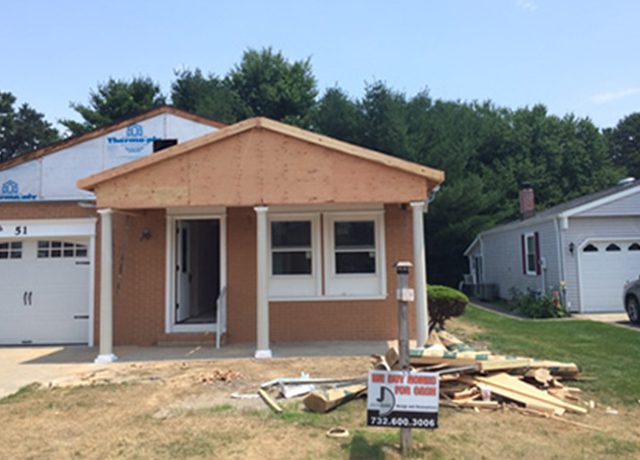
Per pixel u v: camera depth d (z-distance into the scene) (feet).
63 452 15.66
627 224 55.62
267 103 101.76
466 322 47.52
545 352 30.66
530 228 64.08
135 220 37.01
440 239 87.56
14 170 41.73
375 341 35.63
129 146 42.45
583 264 55.42
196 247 42.57
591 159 108.99
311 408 19.17
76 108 100.12
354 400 20.49
